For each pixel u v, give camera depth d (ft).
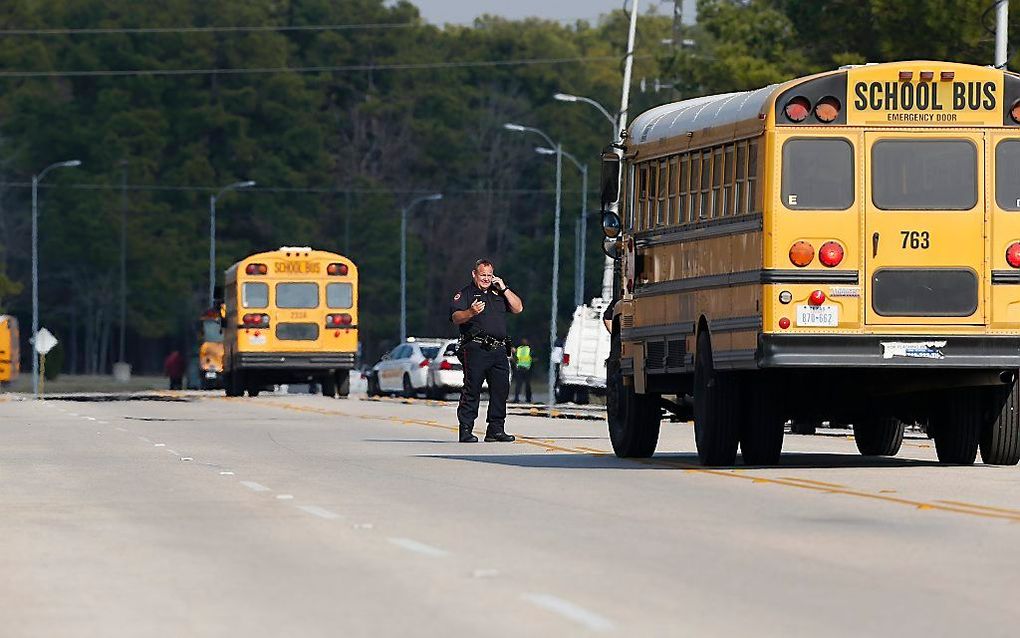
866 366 197.16
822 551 129.80
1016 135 200.13
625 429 234.17
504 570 119.65
